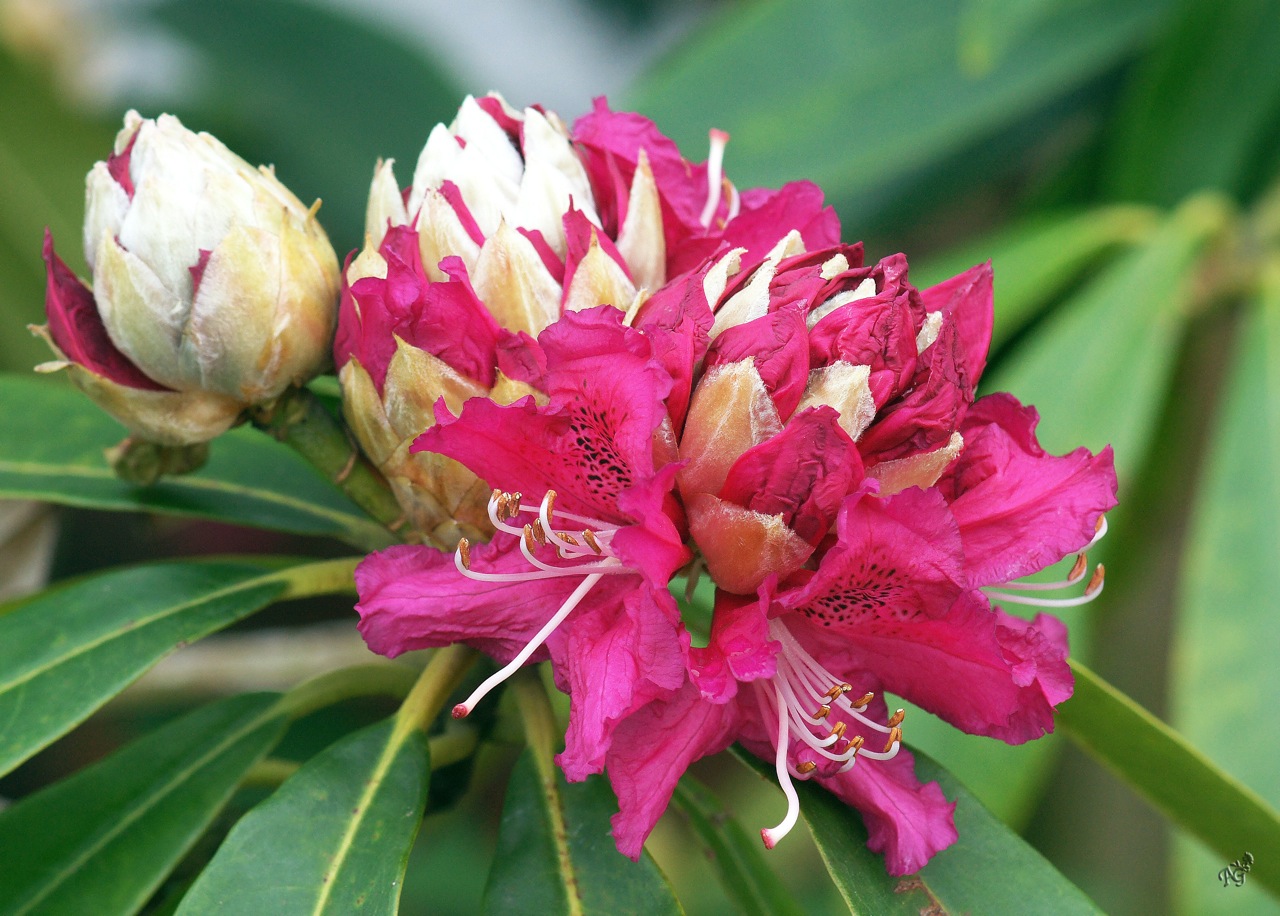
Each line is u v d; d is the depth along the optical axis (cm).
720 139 37
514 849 35
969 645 32
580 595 33
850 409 32
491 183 35
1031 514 34
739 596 33
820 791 35
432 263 35
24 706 35
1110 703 37
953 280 35
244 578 38
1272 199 51
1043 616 36
